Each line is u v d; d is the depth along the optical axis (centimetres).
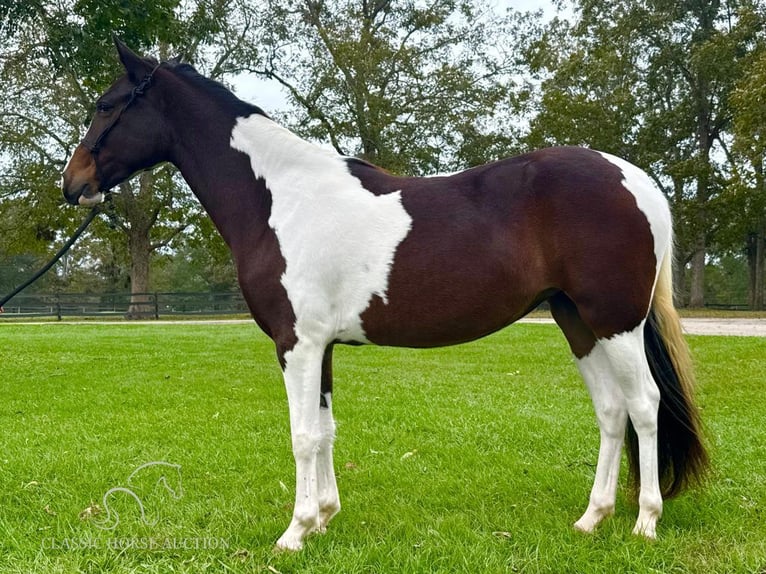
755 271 2502
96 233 2359
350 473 352
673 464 263
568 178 236
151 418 490
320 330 247
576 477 334
